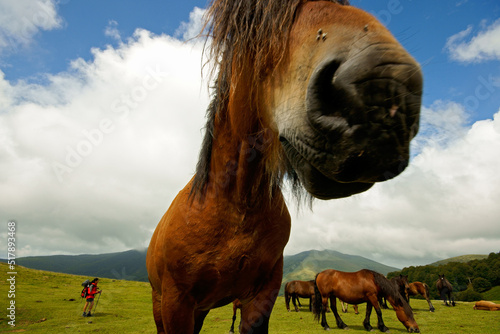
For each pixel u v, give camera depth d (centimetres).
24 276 2466
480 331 730
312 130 99
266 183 183
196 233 182
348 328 903
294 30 116
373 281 870
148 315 1236
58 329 877
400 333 791
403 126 83
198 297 195
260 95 140
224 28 155
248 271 188
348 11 106
